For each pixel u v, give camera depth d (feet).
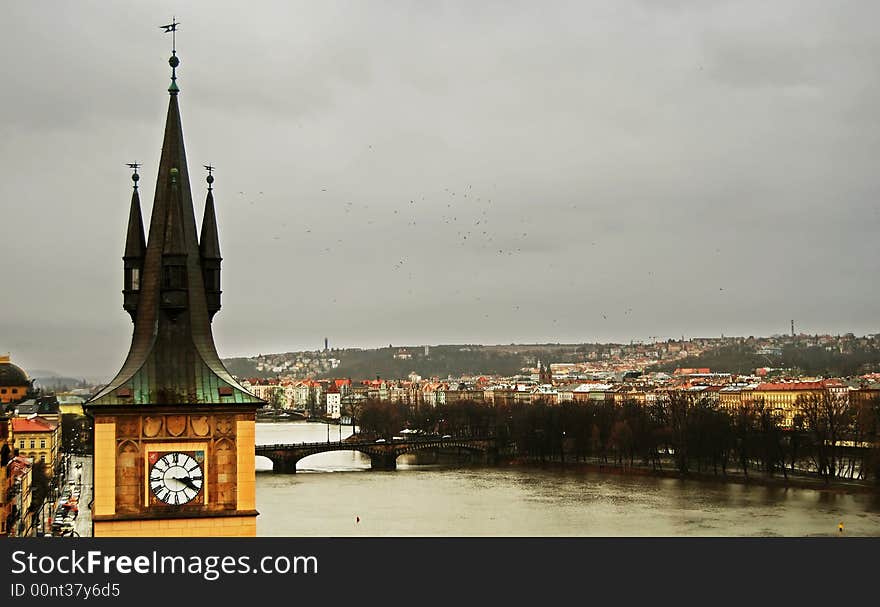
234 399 212.64
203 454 211.20
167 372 214.90
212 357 219.20
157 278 223.51
